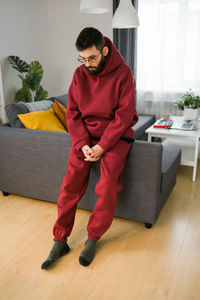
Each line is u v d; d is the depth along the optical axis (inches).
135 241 68.9
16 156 83.8
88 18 153.7
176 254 64.1
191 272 58.5
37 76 138.0
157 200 70.3
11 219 78.4
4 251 65.1
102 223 63.2
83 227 74.7
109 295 52.7
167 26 137.3
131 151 68.0
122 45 144.3
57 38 164.6
